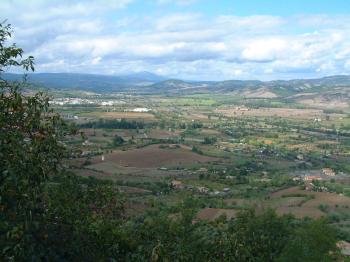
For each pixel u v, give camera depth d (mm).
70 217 16422
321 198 115438
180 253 22797
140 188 119062
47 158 14625
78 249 16297
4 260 12523
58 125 15422
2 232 13070
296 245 34000
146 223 24891
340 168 175375
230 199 114375
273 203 110438
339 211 104562
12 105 13875
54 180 16562
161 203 78438
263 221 33719
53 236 15367
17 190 13078
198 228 27141
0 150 13055
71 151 16578
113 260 19156
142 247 21094
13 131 13828
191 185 132500
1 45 14312
